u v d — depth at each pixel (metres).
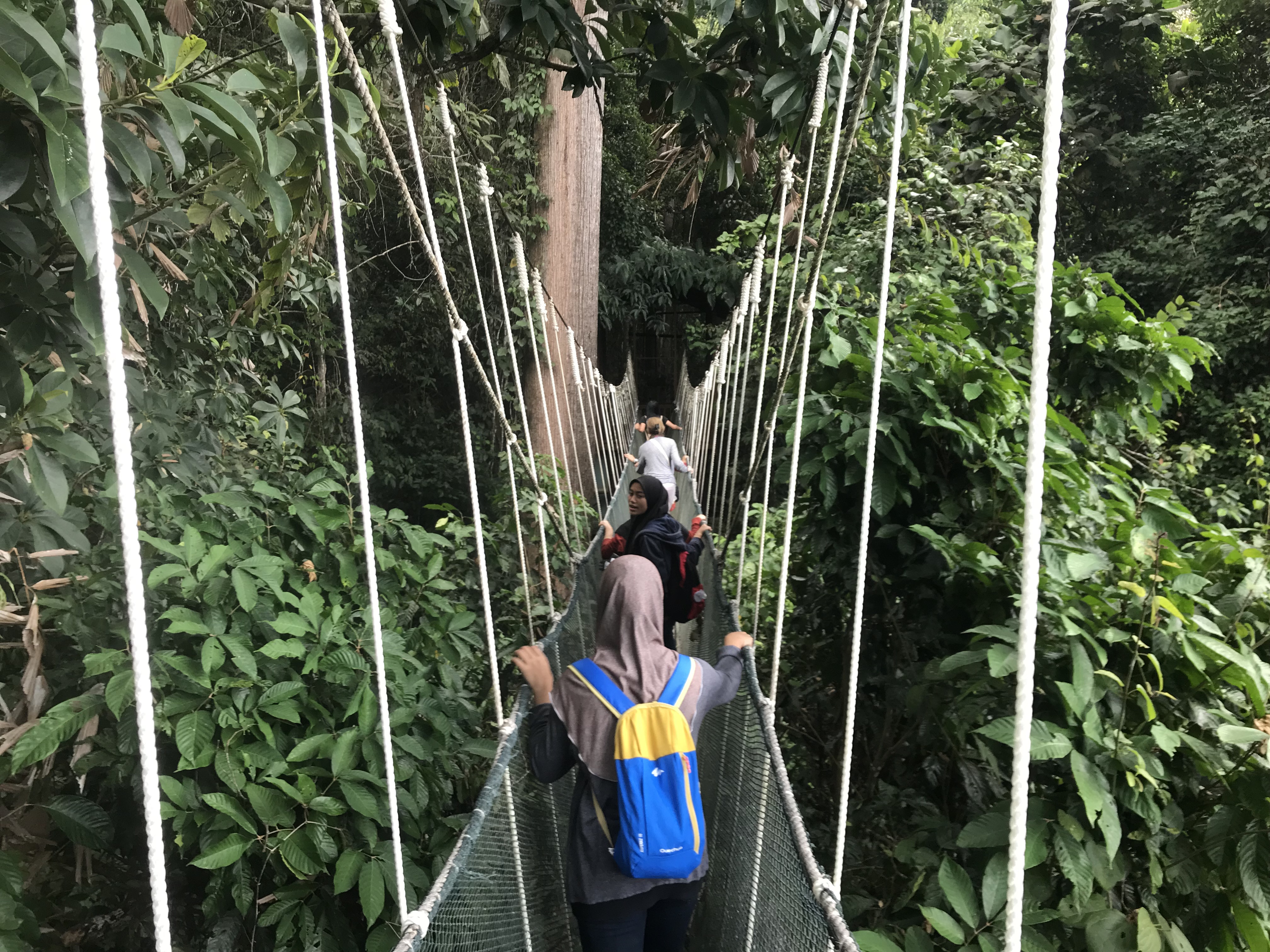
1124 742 1.51
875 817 2.22
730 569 3.83
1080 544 1.88
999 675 1.57
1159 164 8.86
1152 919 1.53
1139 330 2.40
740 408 3.37
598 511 5.78
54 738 1.51
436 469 9.09
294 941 1.79
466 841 1.23
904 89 1.24
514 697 3.08
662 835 1.45
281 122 1.58
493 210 8.02
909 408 2.15
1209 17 9.27
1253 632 1.67
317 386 7.15
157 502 2.05
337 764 1.72
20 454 1.45
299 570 2.09
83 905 1.85
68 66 1.14
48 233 1.33
